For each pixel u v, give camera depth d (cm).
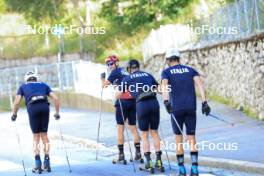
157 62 6806
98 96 6031
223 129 3634
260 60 3925
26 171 2917
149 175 2578
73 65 6712
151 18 8250
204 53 5497
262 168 2380
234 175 2427
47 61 8369
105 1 8856
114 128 4494
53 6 9406
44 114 2809
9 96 7475
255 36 4022
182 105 2328
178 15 7750
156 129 2666
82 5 9450
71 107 6544
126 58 7981
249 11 4234
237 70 4509
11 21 9406
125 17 8406
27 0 9562
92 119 5219
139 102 2638
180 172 2394
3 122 5512
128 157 3225
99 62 8081
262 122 3759
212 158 2695
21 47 8675
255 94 4022
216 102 5109
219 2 6456
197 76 2362
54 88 7100
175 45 6275
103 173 2717
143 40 7919
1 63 8394
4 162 3341
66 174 2744
